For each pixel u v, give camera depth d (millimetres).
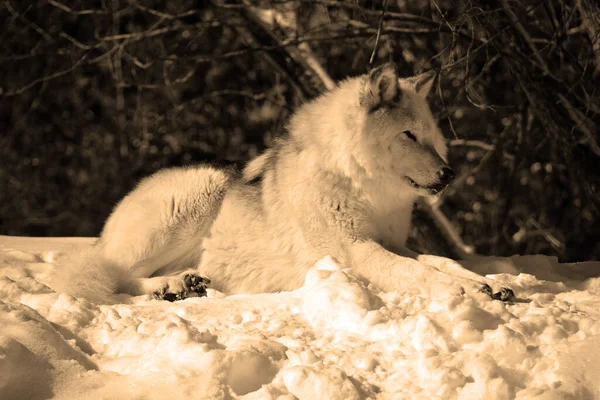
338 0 20172
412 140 9953
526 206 23719
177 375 6434
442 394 6328
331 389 6293
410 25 20062
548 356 6836
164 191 10695
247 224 10555
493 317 7672
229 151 27891
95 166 28594
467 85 15703
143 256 10523
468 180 23828
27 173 28797
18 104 28453
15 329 6867
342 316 7789
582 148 17188
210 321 8039
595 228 19094
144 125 25250
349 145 9945
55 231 28453
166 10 26016
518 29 16172
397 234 10773
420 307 8016
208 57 21391
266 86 27375
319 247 10180
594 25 14734
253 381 6648
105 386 6414
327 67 23250
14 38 27688
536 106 16672
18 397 6273
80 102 28609
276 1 19125
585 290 9797
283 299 8906
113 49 22016
